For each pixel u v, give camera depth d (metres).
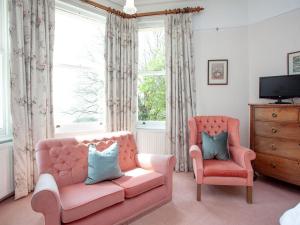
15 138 2.50
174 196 2.61
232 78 3.66
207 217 2.13
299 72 3.04
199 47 3.73
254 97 3.56
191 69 3.59
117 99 3.62
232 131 3.06
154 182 2.20
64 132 3.17
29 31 2.62
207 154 2.85
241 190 2.79
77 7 3.16
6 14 2.57
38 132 2.72
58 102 3.17
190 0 3.69
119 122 3.67
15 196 2.50
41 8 2.72
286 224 1.08
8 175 2.49
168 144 3.63
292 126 2.64
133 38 3.68
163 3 3.77
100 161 2.11
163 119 3.94
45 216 1.49
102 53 3.64
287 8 3.13
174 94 3.60
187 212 2.22
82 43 3.42
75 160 2.15
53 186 1.60
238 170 2.42
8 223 2.02
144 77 3.97
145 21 3.78
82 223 1.62
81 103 3.44
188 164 3.64
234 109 3.67
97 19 3.47
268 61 3.38
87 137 2.37
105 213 1.77
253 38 3.54
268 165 2.90
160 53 3.94
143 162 2.54
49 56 2.83
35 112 2.69
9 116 2.61
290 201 2.47
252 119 3.12
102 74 3.65
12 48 2.48
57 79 3.15
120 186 1.98
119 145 2.50
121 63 3.63
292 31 3.11
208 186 2.94
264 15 3.39
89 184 2.03
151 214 2.18
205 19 3.68
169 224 2.01
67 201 1.65
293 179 2.62
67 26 3.24
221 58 3.68
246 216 2.15
